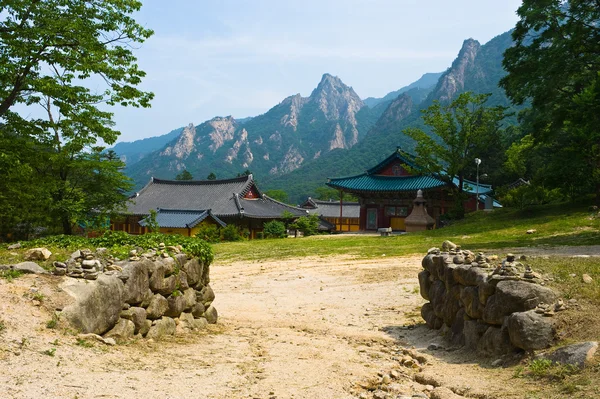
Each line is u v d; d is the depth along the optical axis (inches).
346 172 7815.0
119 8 783.1
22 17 751.7
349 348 355.9
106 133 860.0
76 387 209.8
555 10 1165.7
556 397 208.5
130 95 807.1
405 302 553.0
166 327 364.2
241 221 2219.5
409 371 292.2
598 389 205.0
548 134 1272.1
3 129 819.4
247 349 338.6
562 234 1034.7
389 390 248.5
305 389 240.8
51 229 1175.6
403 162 2329.0
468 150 1904.5
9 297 277.4
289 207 2495.1
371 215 2437.3
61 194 1033.5
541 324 272.4
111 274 322.0
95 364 247.8
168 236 442.6
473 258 387.9
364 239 1358.3
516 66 1274.6
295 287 684.7
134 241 405.7
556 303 288.2
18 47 722.8
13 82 776.3
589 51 1168.8
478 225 1330.0
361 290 636.1
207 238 1859.0
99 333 299.6
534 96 1272.1
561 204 1397.6
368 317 494.6
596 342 243.8
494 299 305.9
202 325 422.3
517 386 234.5
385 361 315.6
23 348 241.4
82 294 295.1
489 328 308.8
